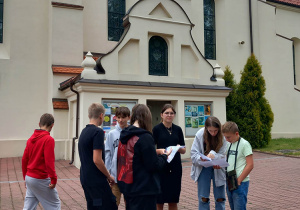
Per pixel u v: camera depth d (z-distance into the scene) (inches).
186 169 406.0
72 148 458.3
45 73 581.3
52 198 181.2
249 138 588.7
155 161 131.5
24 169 183.6
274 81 733.3
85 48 587.2
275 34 741.9
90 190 154.7
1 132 544.7
